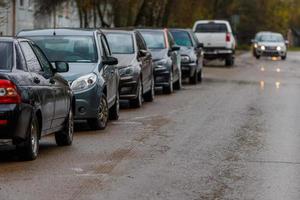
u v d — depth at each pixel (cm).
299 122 3794
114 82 3741
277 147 2936
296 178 2303
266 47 12800
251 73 8438
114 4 8612
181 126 3572
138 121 3778
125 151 2786
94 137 3172
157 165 2489
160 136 3212
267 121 3812
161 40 5531
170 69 5438
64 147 2880
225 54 9688
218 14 14050
